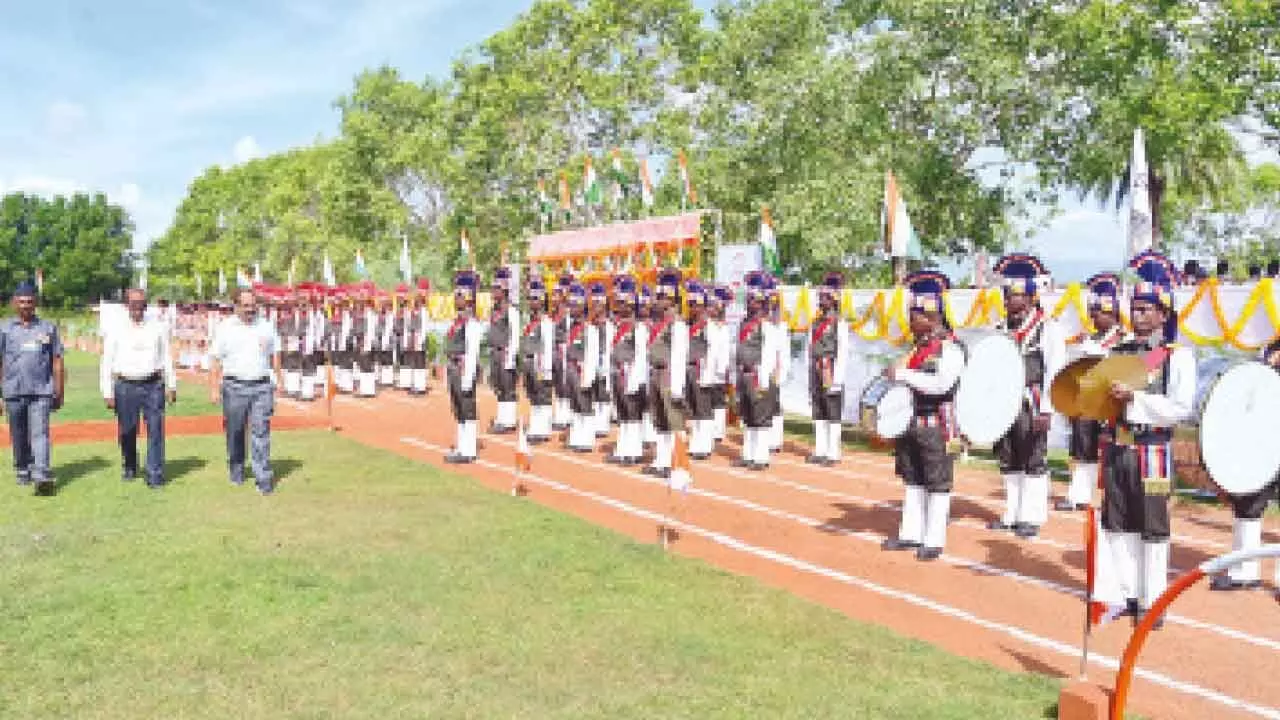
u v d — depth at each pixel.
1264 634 6.64
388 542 8.14
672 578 7.35
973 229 24.92
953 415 8.41
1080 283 12.44
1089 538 5.13
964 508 10.77
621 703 5.01
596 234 21.75
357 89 43.88
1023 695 5.31
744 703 5.06
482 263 37.12
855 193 22.62
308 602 6.50
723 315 13.97
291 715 4.79
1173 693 5.60
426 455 13.74
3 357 9.94
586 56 36.19
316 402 21.41
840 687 5.33
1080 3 23.00
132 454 10.84
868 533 9.44
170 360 10.62
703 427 13.92
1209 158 27.53
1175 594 4.29
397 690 5.11
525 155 34.50
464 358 12.89
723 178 26.84
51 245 101.94
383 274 40.06
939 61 23.56
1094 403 6.56
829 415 13.62
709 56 32.84
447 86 44.19
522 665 5.51
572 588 6.99
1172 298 6.81
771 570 8.12
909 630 6.67
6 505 9.42
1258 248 31.36
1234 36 20.58
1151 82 21.06
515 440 15.29
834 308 13.73
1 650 5.59
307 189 58.72
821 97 23.69
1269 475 6.50
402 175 44.00
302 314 22.06
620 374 13.23
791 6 27.16
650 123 34.72
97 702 4.91
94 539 8.05
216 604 6.43
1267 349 8.00
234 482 10.66
